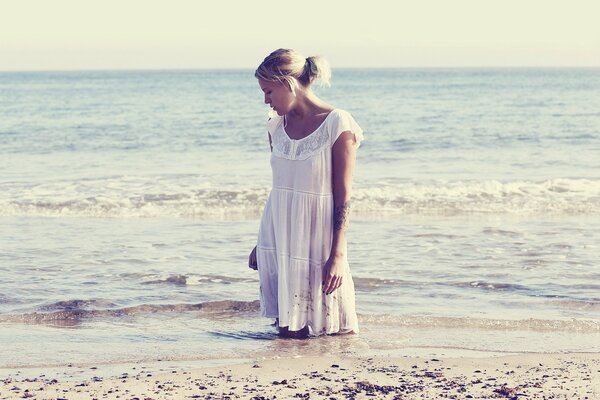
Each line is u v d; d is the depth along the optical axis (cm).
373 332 514
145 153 2011
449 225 978
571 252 790
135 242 859
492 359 451
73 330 520
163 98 5875
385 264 735
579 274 690
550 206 1131
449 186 1288
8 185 1347
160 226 982
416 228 952
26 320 546
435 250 804
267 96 491
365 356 457
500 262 742
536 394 382
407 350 471
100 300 598
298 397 378
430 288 641
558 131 2573
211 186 1328
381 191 1236
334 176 488
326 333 502
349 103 4950
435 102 4994
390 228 952
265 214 509
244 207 1144
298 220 489
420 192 1234
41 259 758
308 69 487
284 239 494
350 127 485
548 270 707
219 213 1104
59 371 426
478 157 1856
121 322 543
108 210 1111
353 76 16975
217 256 780
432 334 510
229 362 446
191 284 657
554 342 491
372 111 3981
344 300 500
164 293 626
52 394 381
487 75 17212
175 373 420
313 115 491
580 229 938
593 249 805
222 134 2600
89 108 4397
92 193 1256
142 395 380
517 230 933
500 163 1727
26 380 406
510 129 2700
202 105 4731
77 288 641
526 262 742
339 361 445
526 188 1266
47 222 1014
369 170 1609
